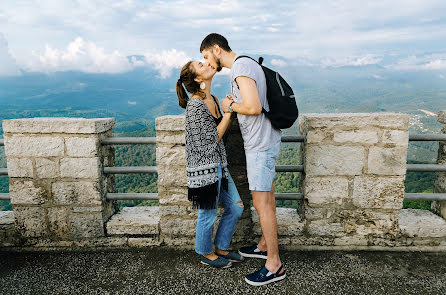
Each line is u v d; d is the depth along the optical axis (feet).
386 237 8.77
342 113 8.71
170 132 8.49
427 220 8.98
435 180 9.57
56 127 8.57
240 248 8.57
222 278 7.38
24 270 8.04
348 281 7.17
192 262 8.23
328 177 8.53
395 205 8.50
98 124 8.66
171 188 8.87
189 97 7.02
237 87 6.40
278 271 7.13
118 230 9.22
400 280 7.19
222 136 7.12
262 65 6.73
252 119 6.53
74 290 7.04
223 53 6.73
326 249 8.87
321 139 8.32
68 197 9.01
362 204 8.61
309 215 8.84
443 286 6.93
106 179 9.40
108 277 7.57
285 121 6.51
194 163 6.75
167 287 7.06
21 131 8.64
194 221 9.02
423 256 8.38
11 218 9.67
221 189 7.51
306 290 6.84
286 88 6.64
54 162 8.80
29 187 8.98
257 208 7.04
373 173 8.38
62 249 9.22
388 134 8.12
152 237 9.27
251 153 6.73
